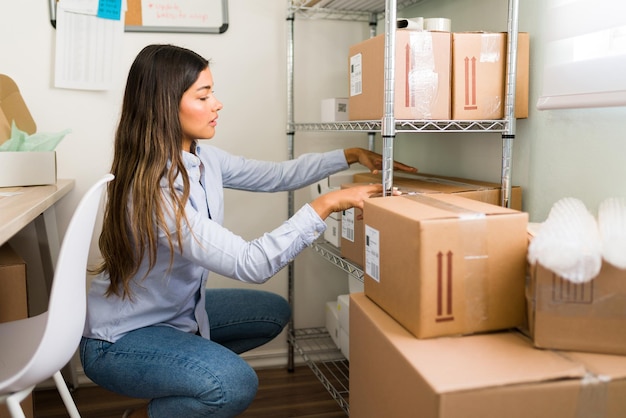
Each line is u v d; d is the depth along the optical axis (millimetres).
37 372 1114
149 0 2229
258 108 2375
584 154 1377
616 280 942
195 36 2283
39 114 2197
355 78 1651
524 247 1064
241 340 1896
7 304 1618
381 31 2438
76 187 2246
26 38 2152
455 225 1030
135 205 1329
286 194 2447
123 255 1402
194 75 1421
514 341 1037
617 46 1231
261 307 1900
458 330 1056
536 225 1224
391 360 1037
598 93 1252
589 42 1316
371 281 1254
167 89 1377
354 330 1269
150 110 1370
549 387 882
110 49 2207
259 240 1333
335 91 2455
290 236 1337
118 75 2225
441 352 987
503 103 1522
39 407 2137
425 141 2158
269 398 2197
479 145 1805
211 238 1318
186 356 1360
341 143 2498
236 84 2344
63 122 2213
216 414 1359
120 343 1420
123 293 1448
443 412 853
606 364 930
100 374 1411
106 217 1427
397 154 2410
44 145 1999
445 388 855
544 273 974
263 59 2354
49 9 2148
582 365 925
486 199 1539
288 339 2451
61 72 2172
